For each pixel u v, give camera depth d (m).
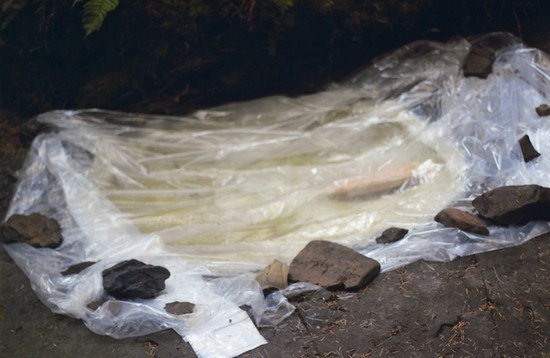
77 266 3.68
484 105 4.50
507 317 3.27
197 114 4.80
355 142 4.48
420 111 4.62
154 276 3.50
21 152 4.57
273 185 4.23
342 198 4.12
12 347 3.32
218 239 3.90
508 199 3.75
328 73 4.96
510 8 4.99
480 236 3.70
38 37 4.63
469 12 4.95
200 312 3.37
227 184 4.27
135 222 4.02
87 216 4.05
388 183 4.15
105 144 4.52
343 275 3.50
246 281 3.54
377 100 4.77
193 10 4.56
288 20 4.63
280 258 3.75
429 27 4.96
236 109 4.82
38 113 4.82
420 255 3.63
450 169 4.20
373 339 3.21
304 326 3.30
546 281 3.44
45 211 4.12
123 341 3.29
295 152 4.46
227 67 4.79
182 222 4.02
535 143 4.20
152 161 4.44
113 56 4.68
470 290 3.42
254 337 3.25
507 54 4.76
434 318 3.29
